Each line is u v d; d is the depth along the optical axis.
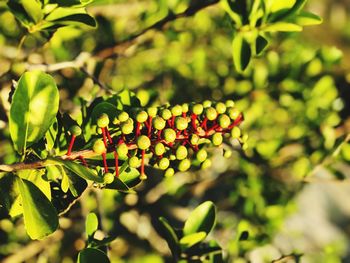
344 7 1.98
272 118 0.80
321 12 1.87
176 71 0.88
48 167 0.39
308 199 1.62
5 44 0.64
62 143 0.41
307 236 1.48
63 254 0.69
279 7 0.46
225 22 0.51
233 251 0.63
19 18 0.43
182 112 0.40
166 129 0.39
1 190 0.40
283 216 0.78
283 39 0.80
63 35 0.65
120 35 0.71
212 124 0.41
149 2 0.72
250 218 0.76
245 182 0.75
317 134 0.74
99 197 0.56
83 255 0.41
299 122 0.77
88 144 0.40
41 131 0.39
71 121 0.41
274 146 0.73
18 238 0.65
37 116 0.39
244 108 0.77
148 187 0.79
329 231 1.55
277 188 0.76
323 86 0.75
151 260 0.84
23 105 0.39
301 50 0.78
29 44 0.65
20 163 0.38
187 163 0.40
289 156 0.74
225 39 0.88
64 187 0.39
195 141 0.40
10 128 0.39
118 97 0.43
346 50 1.85
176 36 0.81
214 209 0.45
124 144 0.38
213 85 0.85
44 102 0.39
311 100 0.76
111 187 0.39
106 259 0.41
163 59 0.89
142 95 0.50
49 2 0.42
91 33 0.73
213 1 0.47
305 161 0.72
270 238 0.69
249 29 0.47
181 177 0.78
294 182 0.75
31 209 0.38
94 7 0.67
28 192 0.38
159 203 0.82
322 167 0.65
